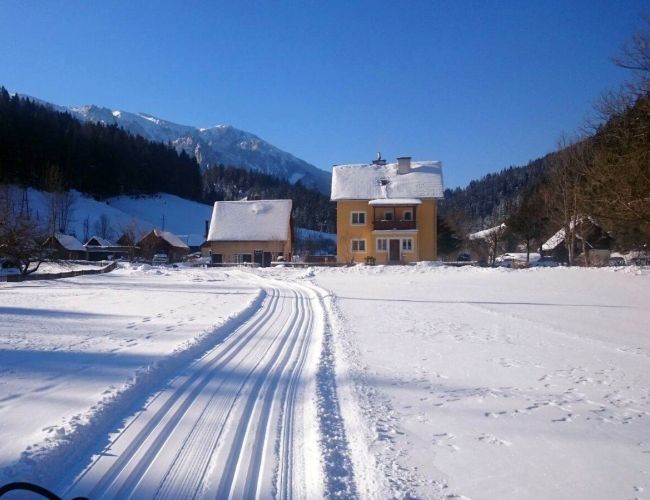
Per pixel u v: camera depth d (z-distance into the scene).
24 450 4.91
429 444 5.75
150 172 142.75
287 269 43.91
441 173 59.62
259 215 65.38
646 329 14.27
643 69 26.33
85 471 4.71
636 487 4.79
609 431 6.23
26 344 10.59
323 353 10.33
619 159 27.95
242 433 5.79
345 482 4.75
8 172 103.94
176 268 47.66
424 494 4.60
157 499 4.28
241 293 23.73
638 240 40.09
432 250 57.12
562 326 14.67
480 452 5.55
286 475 4.82
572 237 42.97
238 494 4.42
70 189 119.25
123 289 26.00
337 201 58.25
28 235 36.44
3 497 4.12
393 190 57.53
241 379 8.12
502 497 4.57
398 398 7.48
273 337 12.21
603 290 24.14
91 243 80.38
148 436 5.59
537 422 6.53
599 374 9.05
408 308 18.83
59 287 27.25
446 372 9.09
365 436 5.91
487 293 24.39
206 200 161.00
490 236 68.81
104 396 6.65
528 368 9.48
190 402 6.84
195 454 5.18
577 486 4.80
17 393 6.91
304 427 6.07
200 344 10.50
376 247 55.97
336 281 32.53
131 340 11.09
